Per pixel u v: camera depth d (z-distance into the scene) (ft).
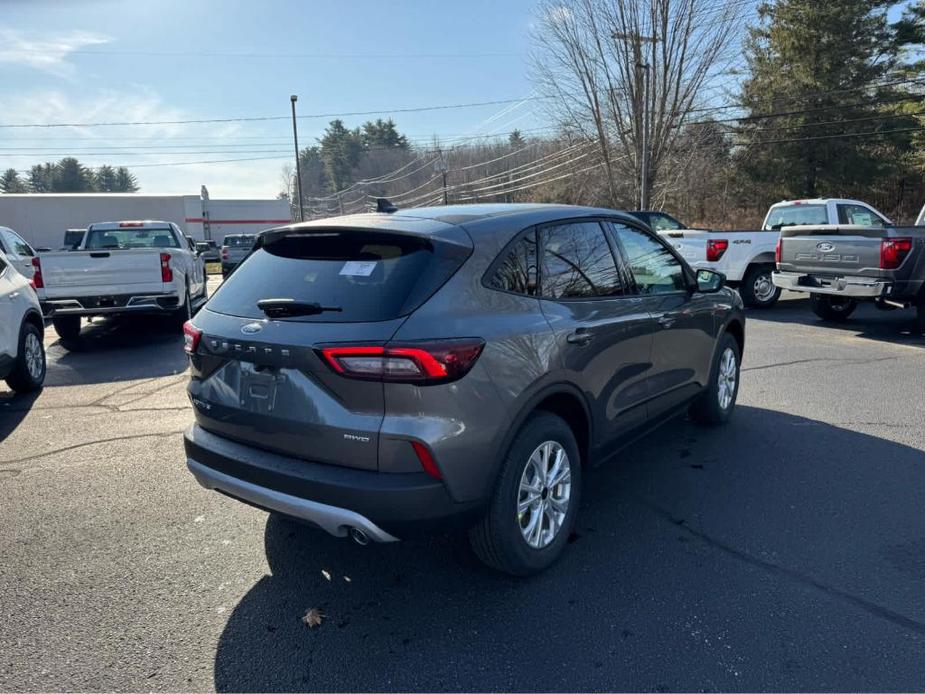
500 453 9.57
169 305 32.14
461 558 11.33
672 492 13.76
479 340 9.18
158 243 42.32
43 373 23.95
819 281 31.83
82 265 30.55
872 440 16.69
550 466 10.81
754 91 123.34
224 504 13.58
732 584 10.32
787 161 119.75
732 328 18.21
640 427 13.60
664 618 9.48
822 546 11.45
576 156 140.15
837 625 9.25
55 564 11.23
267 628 9.46
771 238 39.78
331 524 9.02
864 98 115.34
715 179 134.72
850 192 120.47
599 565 10.95
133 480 14.88
